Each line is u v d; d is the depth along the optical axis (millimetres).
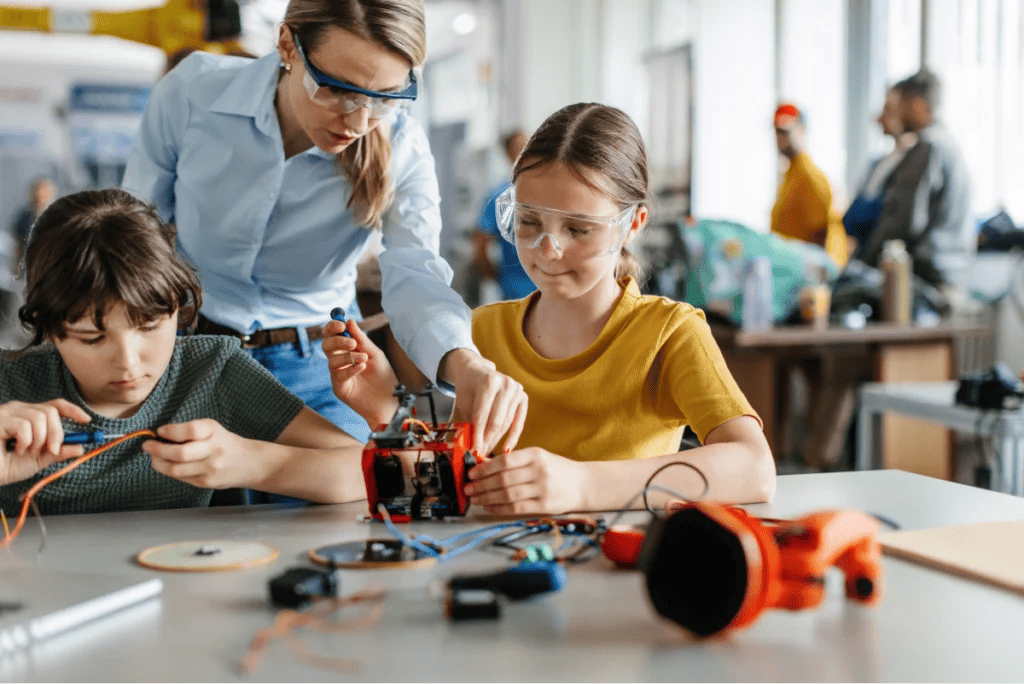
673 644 645
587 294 1412
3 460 973
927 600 736
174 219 1656
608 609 712
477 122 8758
